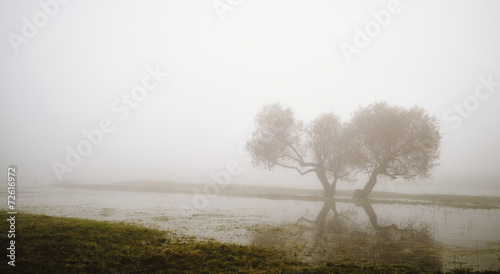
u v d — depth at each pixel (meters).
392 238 14.83
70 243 11.63
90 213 21.95
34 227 13.79
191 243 13.01
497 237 14.99
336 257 11.52
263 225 18.17
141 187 48.28
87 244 11.64
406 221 19.77
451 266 10.43
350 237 15.02
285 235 15.37
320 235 15.44
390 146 32.03
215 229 16.72
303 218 20.94
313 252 12.20
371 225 18.34
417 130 31.17
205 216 21.58
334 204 30.03
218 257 10.86
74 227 14.01
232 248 11.85
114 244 11.99
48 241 11.74
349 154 34.44
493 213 23.62
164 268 9.83
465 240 14.38
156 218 20.38
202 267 9.95
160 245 12.43
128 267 9.78
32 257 10.16
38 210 22.75
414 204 29.81
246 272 9.52
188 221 19.33
